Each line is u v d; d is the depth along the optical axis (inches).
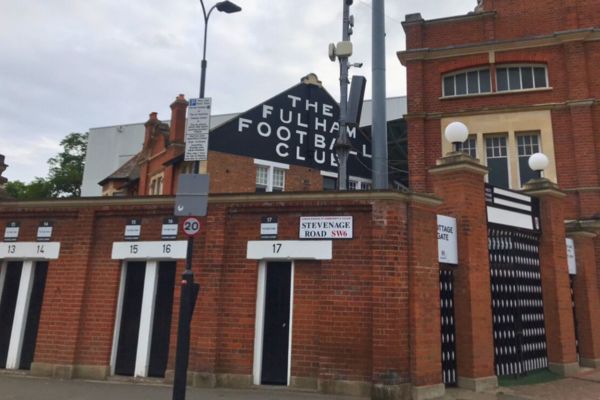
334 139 970.1
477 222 374.0
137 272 391.5
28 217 419.5
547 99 645.3
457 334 353.7
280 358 342.3
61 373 371.2
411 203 335.9
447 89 706.8
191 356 347.3
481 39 692.7
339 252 337.4
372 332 317.1
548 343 436.5
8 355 398.9
